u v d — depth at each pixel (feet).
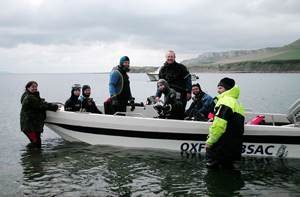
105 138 29.22
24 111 29.40
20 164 25.14
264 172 23.41
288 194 19.84
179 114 28.02
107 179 22.09
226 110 22.12
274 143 26.00
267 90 139.74
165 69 29.58
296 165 24.82
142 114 32.45
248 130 25.86
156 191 20.22
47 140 33.30
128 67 30.45
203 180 21.93
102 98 101.45
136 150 28.19
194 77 147.43
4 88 180.65
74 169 23.97
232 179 22.13
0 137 35.60
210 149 23.52
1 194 19.65
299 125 26.05
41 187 20.68
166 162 25.45
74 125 29.84
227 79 22.85
